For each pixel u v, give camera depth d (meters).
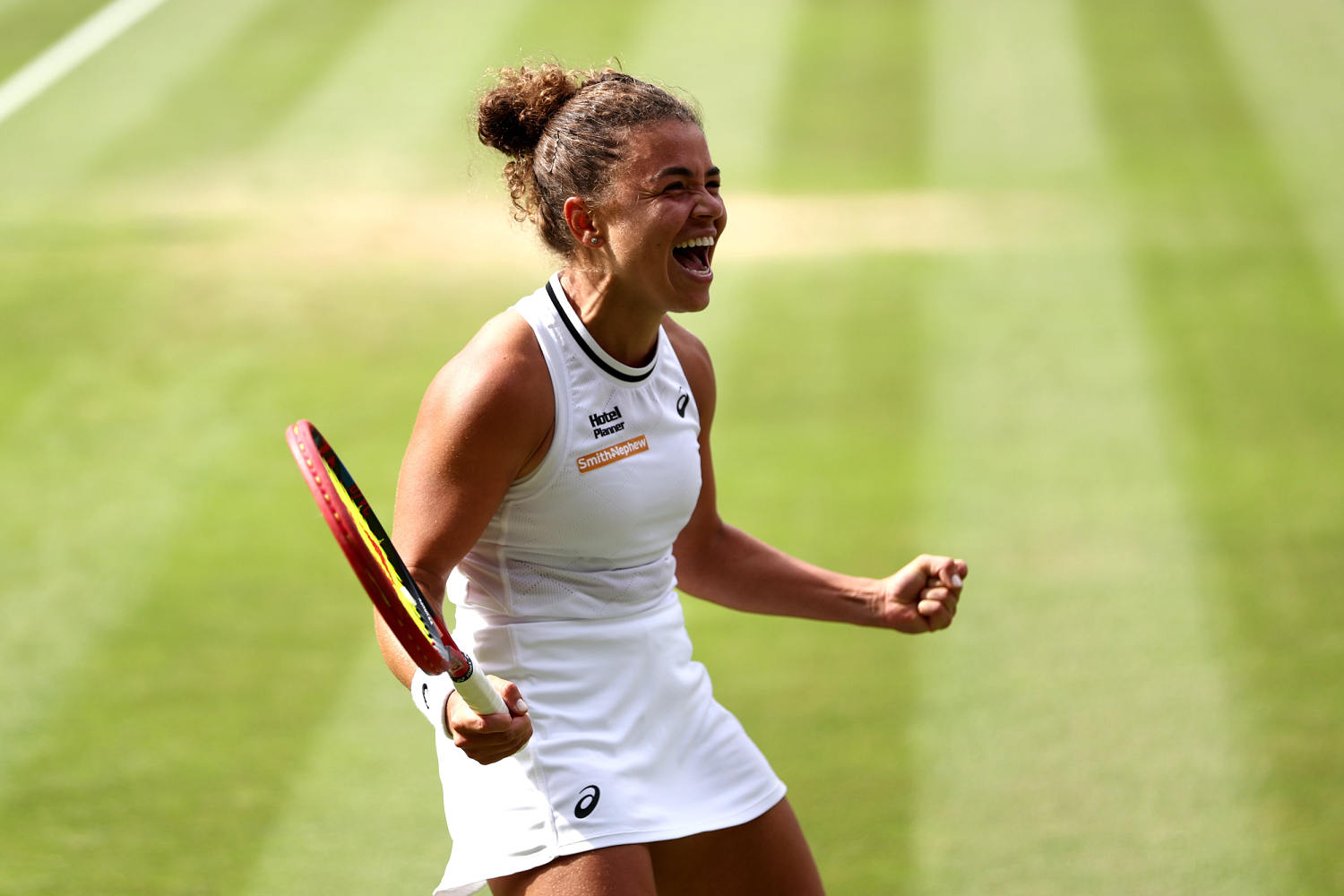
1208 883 13.82
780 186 36.47
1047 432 24.77
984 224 34.12
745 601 10.96
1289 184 35.75
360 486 23.09
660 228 8.77
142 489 23.31
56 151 39.06
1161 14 47.03
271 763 16.22
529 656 9.23
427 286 31.41
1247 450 23.94
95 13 48.38
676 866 9.62
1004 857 14.31
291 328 29.45
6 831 14.84
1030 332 28.62
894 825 14.88
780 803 9.98
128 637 19.00
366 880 14.15
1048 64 43.62
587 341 9.02
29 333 29.17
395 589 7.47
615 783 9.08
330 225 34.56
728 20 46.84
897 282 31.05
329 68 43.59
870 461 23.95
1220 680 17.53
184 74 43.56
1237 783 15.46
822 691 17.59
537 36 45.31
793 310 29.81
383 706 17.44
